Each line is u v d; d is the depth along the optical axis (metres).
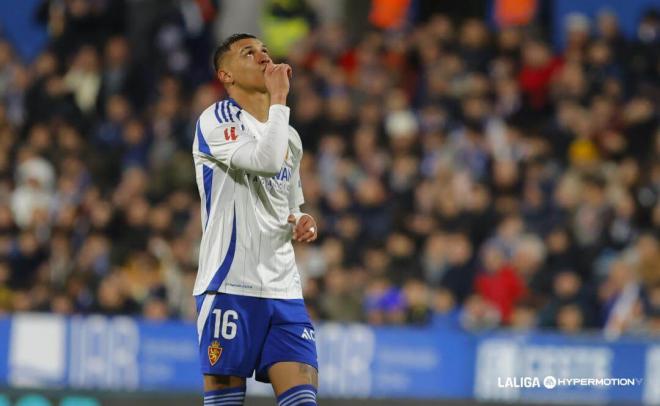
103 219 44.91
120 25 56.28
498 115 50.25
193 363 37.56
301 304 20.94
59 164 49.12
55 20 56.25
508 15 56.78
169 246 43.31
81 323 37.88
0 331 37.72
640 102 49.56
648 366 37.06
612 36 52.47
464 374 37.38
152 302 41.03
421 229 44.09
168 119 50.28
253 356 20.44
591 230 43.81
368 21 60.09
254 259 20.52
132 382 37.59
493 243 43.12
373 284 41.59
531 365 37.28
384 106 50.03
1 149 49.75
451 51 53.12
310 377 20.45
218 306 20.44
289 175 21.12
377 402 37.06
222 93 50.91
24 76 53.66
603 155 48.50
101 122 52.28
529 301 41.41
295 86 50.91
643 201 45.00
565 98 50.31
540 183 46.06
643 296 40.19
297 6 56.66
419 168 47.25
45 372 37.69
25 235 44.69
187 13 55.31
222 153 20.20
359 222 44.97
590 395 37.06
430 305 41.28
